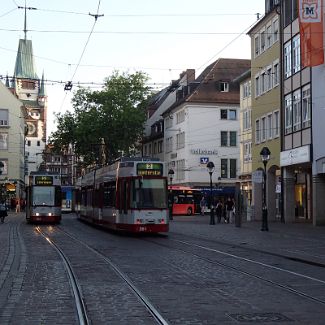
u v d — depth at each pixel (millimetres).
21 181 95500
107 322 8789
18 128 90812
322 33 34406
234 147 74562
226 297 11070
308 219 45188
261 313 9484
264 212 33625
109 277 14000
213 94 74625
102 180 36281
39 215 43625
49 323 8719
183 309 9844
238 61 77625
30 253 20297
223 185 73812
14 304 10328
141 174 29531
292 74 41344
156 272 14961
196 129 73750
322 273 14977
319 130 36562
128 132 79750
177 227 38688
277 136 44875
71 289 12102
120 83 79938
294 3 41031
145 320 8930
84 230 36188
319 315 9336
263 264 16938
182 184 75562
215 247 23094
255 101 50406
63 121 80938
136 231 28984
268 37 47031
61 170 143125
